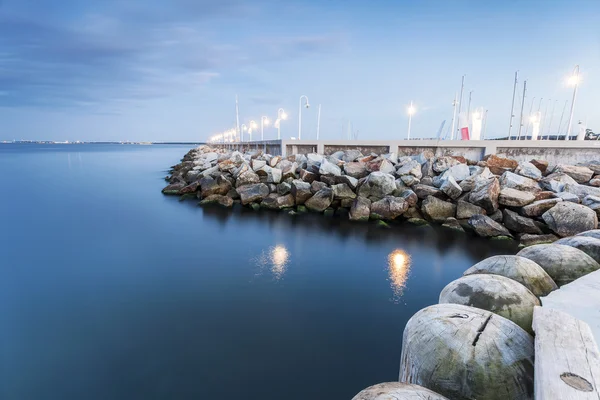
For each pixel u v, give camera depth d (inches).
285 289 328.8
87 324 268.7
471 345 109.8
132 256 426.0
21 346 241.0
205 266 388.2
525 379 104.5
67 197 886.4
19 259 417.7
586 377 85.2
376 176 592.4
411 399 83.3
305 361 223.8
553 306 142.2
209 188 745.0
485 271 187.5
